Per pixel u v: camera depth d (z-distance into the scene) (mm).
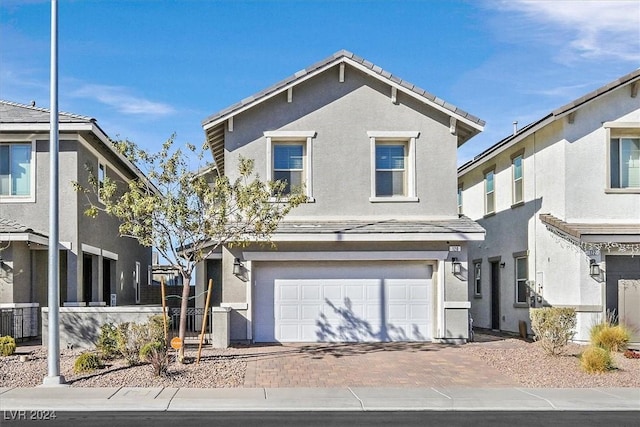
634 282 18078
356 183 18734
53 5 12891
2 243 18266
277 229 17562
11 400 11375
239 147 18594
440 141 18938
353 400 11648
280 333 18391
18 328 18391
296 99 18812
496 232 24078
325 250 18281
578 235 17375
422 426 9938
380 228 17828
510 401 11742
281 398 11727
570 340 18125
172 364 14453
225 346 17125
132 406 11086
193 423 9977
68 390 12148
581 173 18812
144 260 30875
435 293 18609
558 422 10289
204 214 14555
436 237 17797
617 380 13570
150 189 15414
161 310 17094
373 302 18562
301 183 18469
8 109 19984
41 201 19453
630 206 18844
